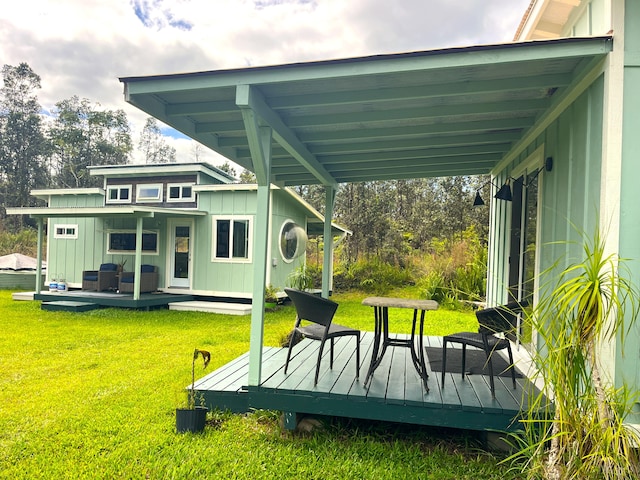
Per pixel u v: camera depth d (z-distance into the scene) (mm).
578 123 2754
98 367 4828
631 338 2326
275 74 2686
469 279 10539
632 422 2303
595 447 1961
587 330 2016
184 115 3324
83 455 2670
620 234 2326
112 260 11211
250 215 10031
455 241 16188
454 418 2697
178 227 10695
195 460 2594
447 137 4168
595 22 3074
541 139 3590
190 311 9398
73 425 3125
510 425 2623
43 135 29109
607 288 2156
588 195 2592
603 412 2002
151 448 2756
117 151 31312
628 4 2340
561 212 3076
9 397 3771
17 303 9953
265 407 2990
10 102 28156
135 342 6230
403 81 2818
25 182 27844
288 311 9570
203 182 11336
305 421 3154
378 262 15086
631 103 2318
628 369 2320
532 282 3910
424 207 18438
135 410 3430
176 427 3037
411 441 2951
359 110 3400
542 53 2371
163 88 2824
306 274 11453
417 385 3092
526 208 4156
